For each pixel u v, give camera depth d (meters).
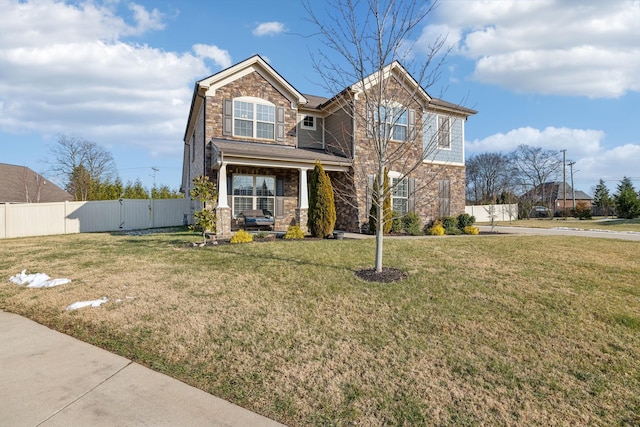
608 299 4.89
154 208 19.55
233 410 2.48
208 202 11.38
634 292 5.20
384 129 6.64
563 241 10.39
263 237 10.71
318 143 15.94
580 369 3.14
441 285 5.49
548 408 2.58
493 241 10.24
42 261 7.81
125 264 7.17
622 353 3.43
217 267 6.69
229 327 3.95
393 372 3.03
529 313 4.39
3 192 24.42
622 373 3.08
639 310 4.48
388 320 4.18
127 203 18.55
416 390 2.77
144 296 5.03
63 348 3.50
